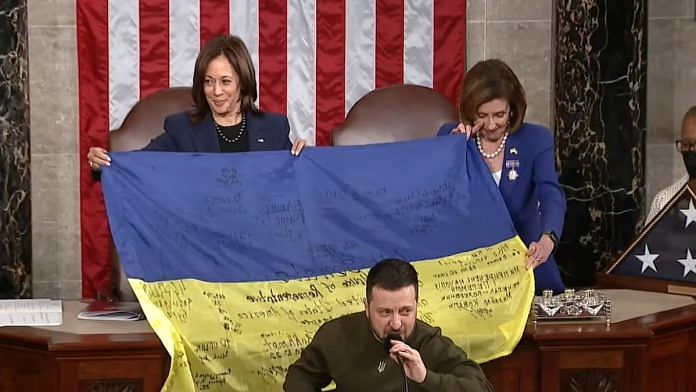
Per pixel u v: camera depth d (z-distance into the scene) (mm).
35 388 15461
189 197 16062
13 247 22906
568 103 23688
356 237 16406
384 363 13570
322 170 16594
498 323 16031
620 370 15945
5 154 22734
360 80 23906
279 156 16547
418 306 16109
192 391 14906
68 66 24031
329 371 13758
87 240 23750
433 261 16438
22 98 22766
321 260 16188
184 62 23547
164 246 15797
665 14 26125
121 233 15703
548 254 16375
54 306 17281
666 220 19062
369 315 13219
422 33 23938
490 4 24719
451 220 16609
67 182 24281
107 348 15102
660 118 26297
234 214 16125
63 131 24156
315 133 23938
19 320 16344
